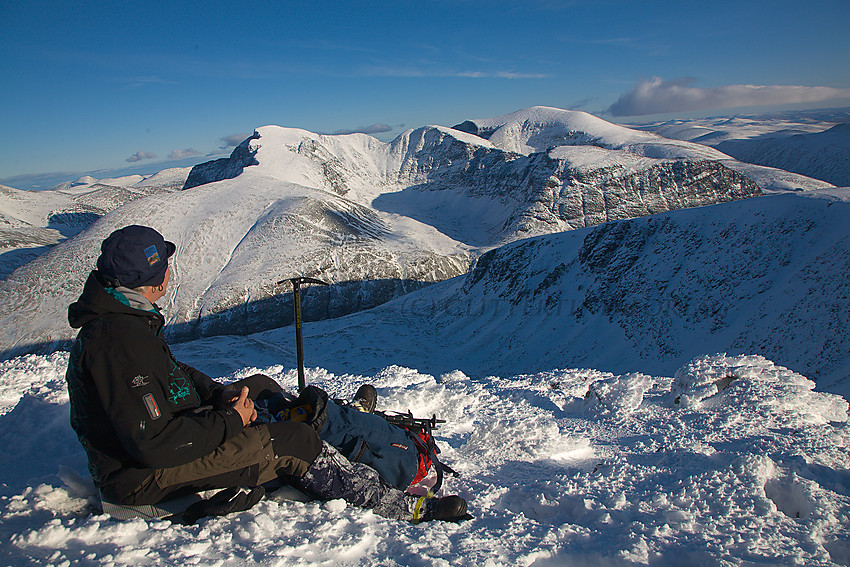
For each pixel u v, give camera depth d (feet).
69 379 6.36
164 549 5.72
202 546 5.88
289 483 7.82
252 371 19.69
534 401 19.70
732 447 12.71
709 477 9.91
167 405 6.34
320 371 20.33
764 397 17.13
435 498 8.17
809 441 12.64
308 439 7.50
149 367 6.15
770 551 7.31
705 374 19.03
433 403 16.28
